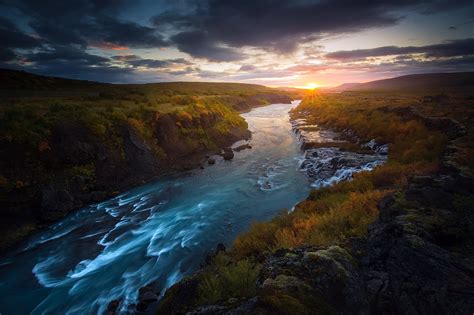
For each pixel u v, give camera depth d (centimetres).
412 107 3334
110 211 1911
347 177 2058
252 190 2169
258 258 966
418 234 619
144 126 2908
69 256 1407
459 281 484
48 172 1991
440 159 1448
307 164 2662
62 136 2173
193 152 3247
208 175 2611
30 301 1109
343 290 490
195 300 735
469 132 1825
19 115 2127
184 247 1430
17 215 1698
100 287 1169
